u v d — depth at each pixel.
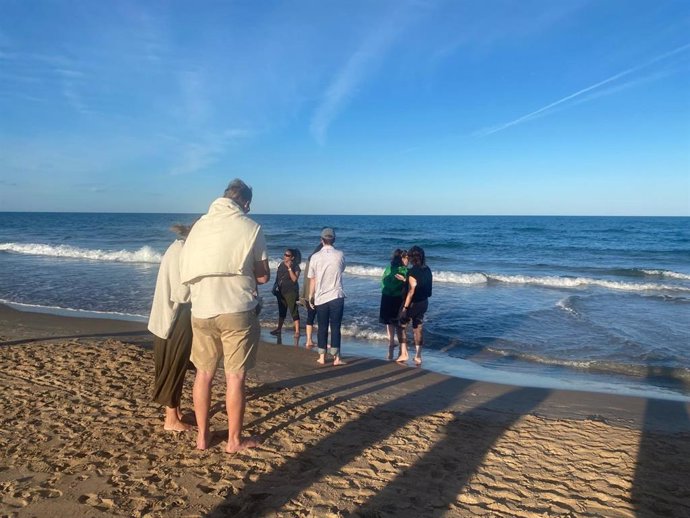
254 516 2.81
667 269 22.83
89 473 3.22
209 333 3.41
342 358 7.55
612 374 7.25
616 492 3.32
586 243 39.69
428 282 7.44
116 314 10.98
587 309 12.16
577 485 3.40
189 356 3.82
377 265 21.73
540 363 7.80
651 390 6.51
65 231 50.94
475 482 3.38
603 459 3.86
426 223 84.69
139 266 19.78
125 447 3.62
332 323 6.89
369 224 80.06
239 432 3.61
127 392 4.86
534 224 78.25
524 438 4.25
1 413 4.21
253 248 3.29
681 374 7.20
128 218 106.88
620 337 9.25
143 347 6.94
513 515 2.97
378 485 3.26
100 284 15.00
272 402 4.86
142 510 2.81
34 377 5.26
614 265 24.70
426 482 3.34
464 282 17.45
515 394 5.97
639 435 4.46
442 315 11.30
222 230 3.26
